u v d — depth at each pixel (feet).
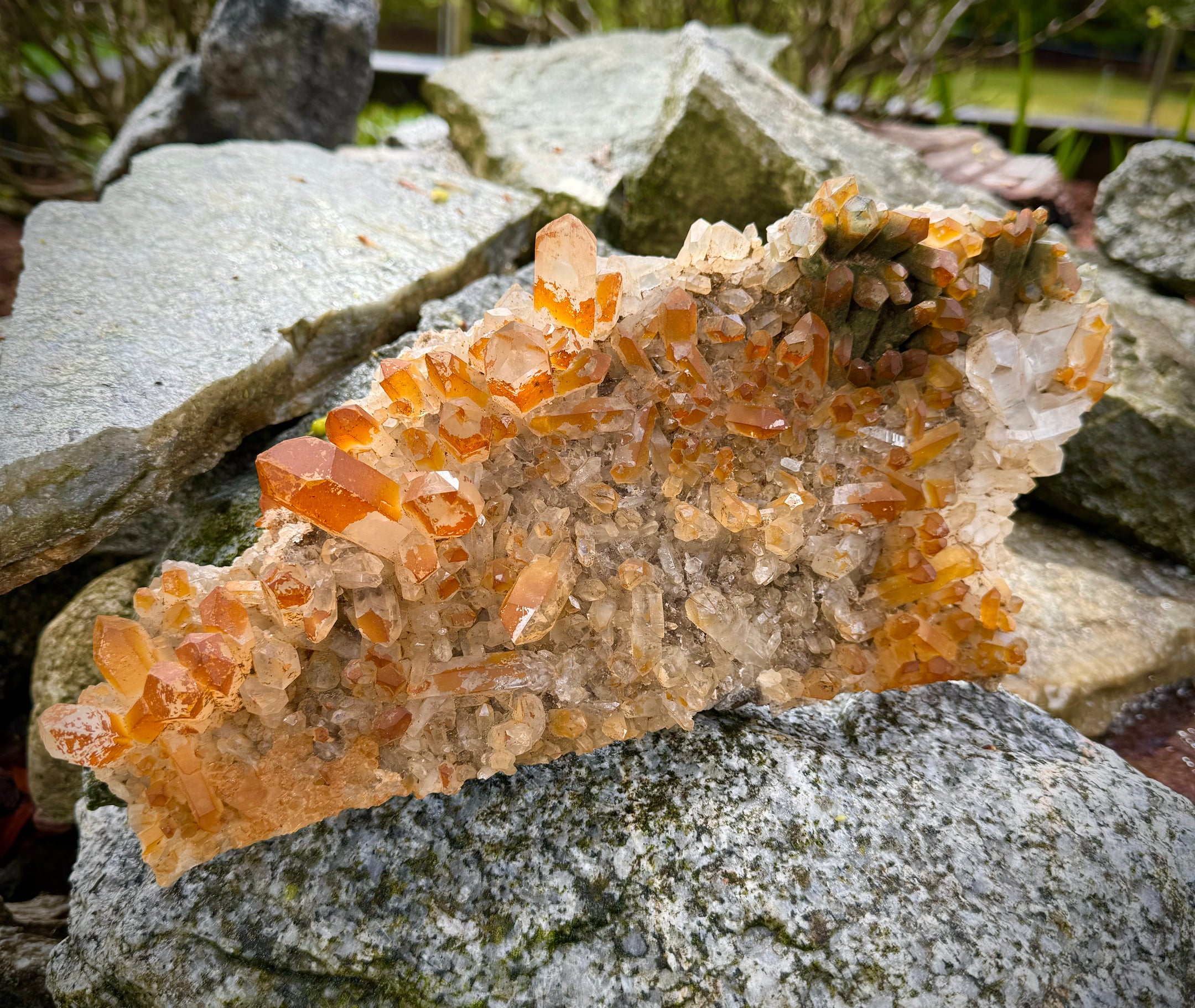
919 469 0.92
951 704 0.99
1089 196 2.47
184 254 1.30
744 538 0.88
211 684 0.69
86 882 0.88
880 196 1.42
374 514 0.71
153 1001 0.78
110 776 0.76
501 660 0.81
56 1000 0.83
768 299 0.83
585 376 0.77
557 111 1.96
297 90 1.90
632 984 0.75
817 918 0.77
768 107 1.53
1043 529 1.40
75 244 1.30
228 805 0.78
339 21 1.85
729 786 0.85
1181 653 1.20
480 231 1.48
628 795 0.85
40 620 1.38
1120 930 0.81
